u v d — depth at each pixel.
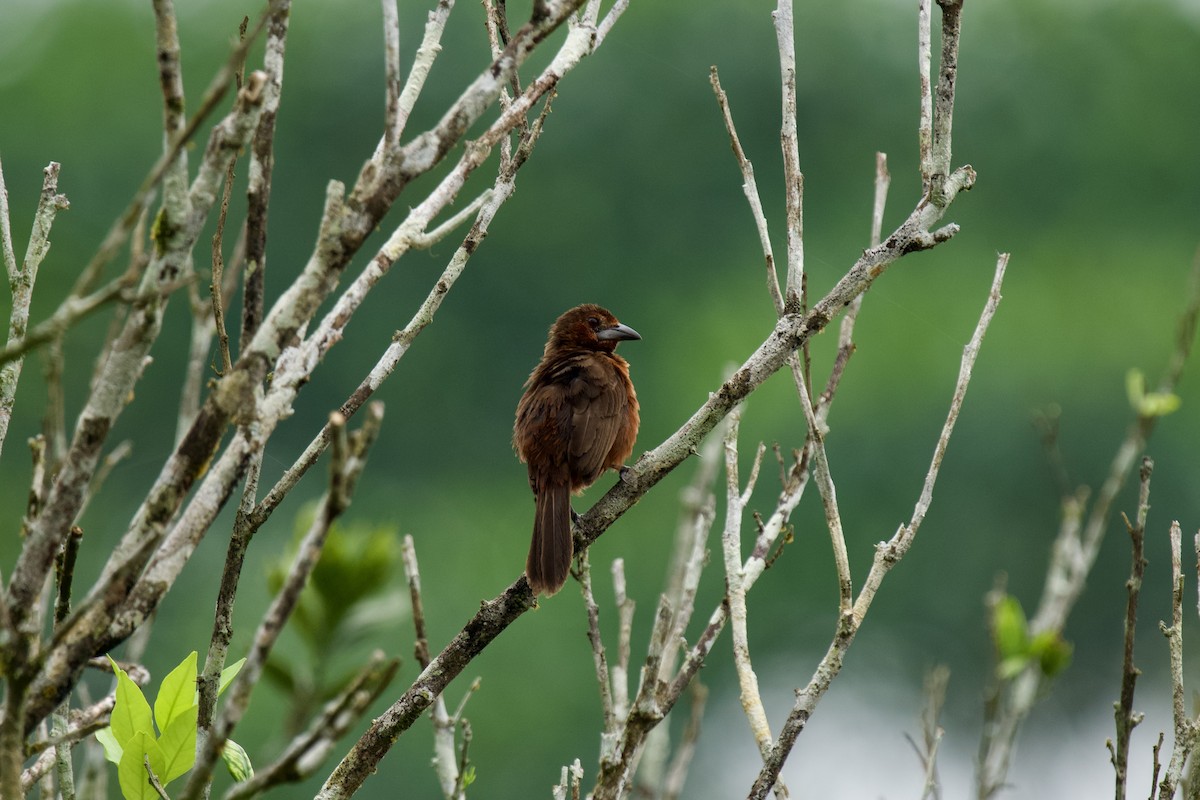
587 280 21.11
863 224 21.38
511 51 3.59
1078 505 6.33
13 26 21.11
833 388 5.04
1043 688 5.95
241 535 4.13
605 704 4.38
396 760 14.99
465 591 18.41
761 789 4.08
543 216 21.17
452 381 20.59
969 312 19.80
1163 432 18.70
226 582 4.11
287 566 5.23
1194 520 18.47
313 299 3.36
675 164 21.39
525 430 7.61
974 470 18.45
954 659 18.23
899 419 18.70
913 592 18.33
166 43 3.14
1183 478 18.48
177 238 3.14
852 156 21.72
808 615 18.25
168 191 3.13
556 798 4.14
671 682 4.68
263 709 12.81
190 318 17.69
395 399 20.34
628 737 3.96
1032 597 18.30
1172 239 21.80
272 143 3.57
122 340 3.10
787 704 17.80
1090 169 22.05
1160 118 22.42
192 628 15.58
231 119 3.18
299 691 5.03
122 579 3.13
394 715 4.45
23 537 3.32
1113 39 22.75
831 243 21.23
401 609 5.20
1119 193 22.12
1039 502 18.52
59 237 19.06
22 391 14.16
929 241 4.55
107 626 3.14
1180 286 20.83
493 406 20.64
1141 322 19.83
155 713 4.05
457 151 18.80
